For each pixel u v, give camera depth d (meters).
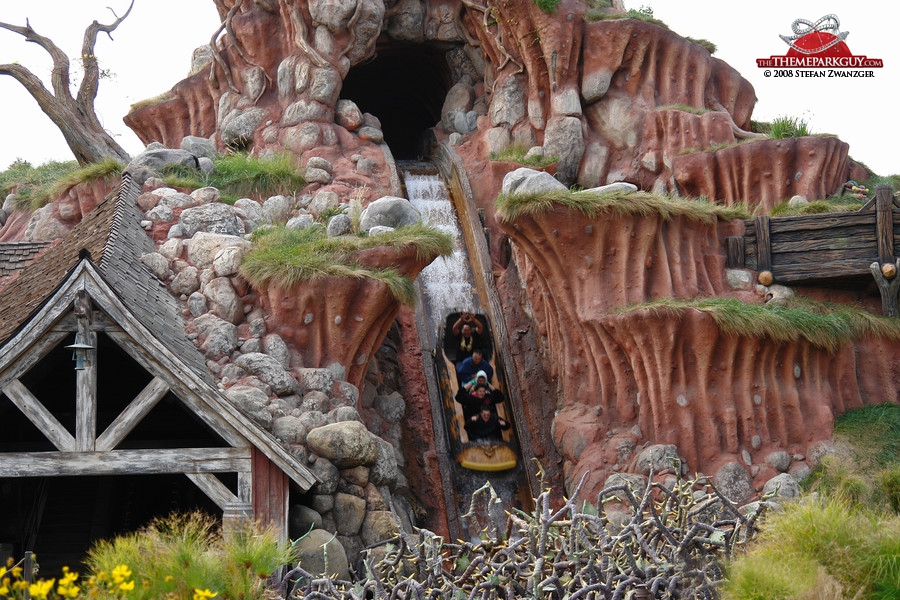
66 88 24.72
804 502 10.80
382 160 23.33
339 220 18.38
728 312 17.48
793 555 9.79
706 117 23.11
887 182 23.53
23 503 16.11
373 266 17.06
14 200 23.83
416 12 26.81
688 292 18.83
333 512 14.44
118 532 16.31
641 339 17.92
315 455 14.71
